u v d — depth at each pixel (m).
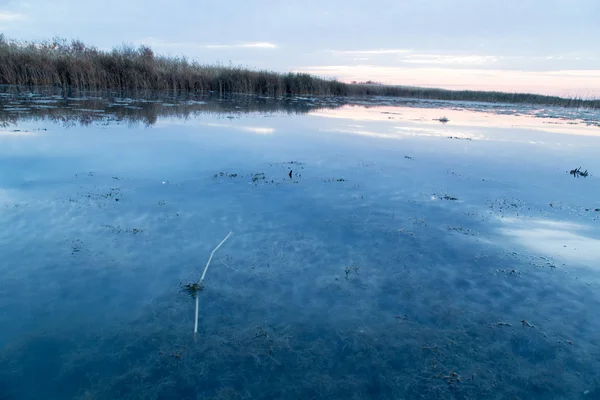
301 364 2.90
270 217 5.51
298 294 3.75
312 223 5.39
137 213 5.34
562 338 3.29
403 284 4.01
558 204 6.70
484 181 8.02
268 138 11.64
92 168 7.36
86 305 3.40
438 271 4.29
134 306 3.43
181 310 3.41
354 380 2.78
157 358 2.88
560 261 4.63
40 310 3.31
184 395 2.59
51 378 2.67
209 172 7.59
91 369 2.75
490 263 4.52
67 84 24.30
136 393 2.59
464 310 3.62
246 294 3.69
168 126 12.64
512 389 2.76
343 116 18.98
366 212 5.90
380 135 13.35
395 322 3.42
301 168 8.30
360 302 3.67
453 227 5.50
